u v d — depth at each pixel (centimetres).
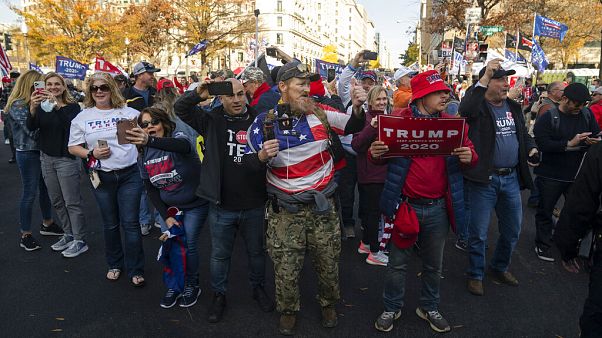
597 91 650
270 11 7381
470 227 400
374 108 443
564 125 463
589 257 251
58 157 461
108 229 417
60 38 3391
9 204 689
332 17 12488
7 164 1008
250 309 375
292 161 310
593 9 2627
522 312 367
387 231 327
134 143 327
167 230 360
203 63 3872
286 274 322
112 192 406
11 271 444
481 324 348
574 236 247
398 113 322
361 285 419
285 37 7481
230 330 343
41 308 371
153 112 362
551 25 1466
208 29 3884
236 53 5675
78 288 409
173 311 371
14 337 328
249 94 494
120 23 3638
